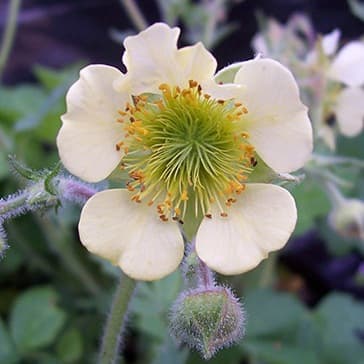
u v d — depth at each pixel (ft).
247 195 0.26
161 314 0.39
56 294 0.45
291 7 0.66
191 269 0.26
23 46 0.67
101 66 0.25
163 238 0.26
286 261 0.58
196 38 0.52
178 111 0.27
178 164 0.27
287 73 0.25
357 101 0.41
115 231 0.25
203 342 0.27
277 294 0.45
